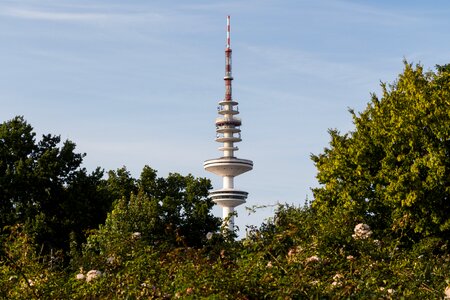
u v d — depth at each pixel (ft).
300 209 43.57
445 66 117.91
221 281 27.66
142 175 199.00
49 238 160.86
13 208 164.04
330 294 26.71
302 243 34.35
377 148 105.81
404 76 108.27
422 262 31.78
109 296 30.68
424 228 98.07
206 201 194.59
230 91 484.33
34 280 32.73
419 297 27.04
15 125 172.35
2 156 169.07
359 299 26.58
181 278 29.40
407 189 98.37
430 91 106.83
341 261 31.94
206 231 189.06
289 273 28.73
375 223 102.78
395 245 36.14
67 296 31.58
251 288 27.43
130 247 38.17
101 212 174.70
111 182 198.70
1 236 39.78
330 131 114.21
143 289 30.04
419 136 101.76
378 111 107.55
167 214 184.96
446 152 100.83
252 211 39.81
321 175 110.32
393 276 29.40
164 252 37.42
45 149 175.01
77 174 173.47
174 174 199.11
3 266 32.99
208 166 476.13
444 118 100.58
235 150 479.41
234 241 38.58
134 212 135.03
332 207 105.91
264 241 34.96
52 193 168.76
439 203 97.71
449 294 27.02
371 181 103.91
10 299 30.76
